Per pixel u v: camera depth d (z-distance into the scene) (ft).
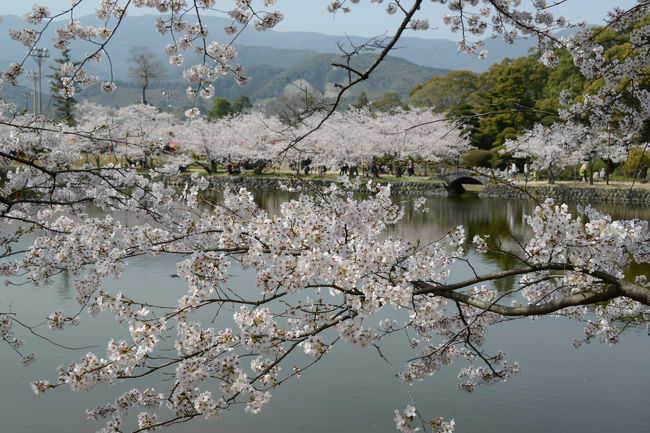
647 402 24.90
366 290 10.31
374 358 29.45
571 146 13.71
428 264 10.85
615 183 113.29
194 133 142.92
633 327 33.99
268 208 72.13
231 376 11.43
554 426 22.95
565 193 104.63
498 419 23.75
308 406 24.88
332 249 11.27
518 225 72.43
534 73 182.39
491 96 150.30
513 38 17.26
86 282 12.96
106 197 17.52
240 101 320.91
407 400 25.43
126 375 11.33
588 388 26.27
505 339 32.32
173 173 18.45
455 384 27.22
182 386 11.12
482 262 51.37
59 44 14.73
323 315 12.42
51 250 15.79
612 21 14.20
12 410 24.00
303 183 13.33
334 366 28.78
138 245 13.20
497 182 11.42
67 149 20.81
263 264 11.53
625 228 10.85
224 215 12.14
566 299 11.19
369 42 11.84
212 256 11.77
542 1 16.55
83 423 23.25
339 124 149.69
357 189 13.11
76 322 13.99
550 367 28.53
